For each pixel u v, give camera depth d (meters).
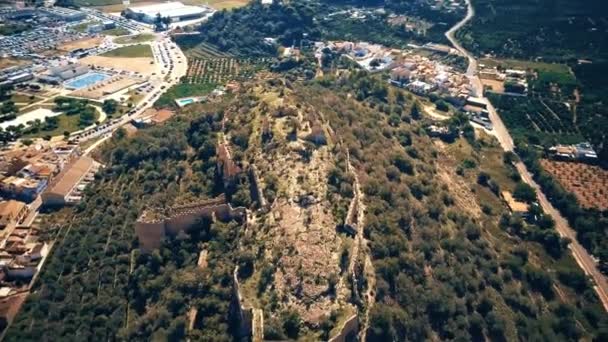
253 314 197.50
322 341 186.75
